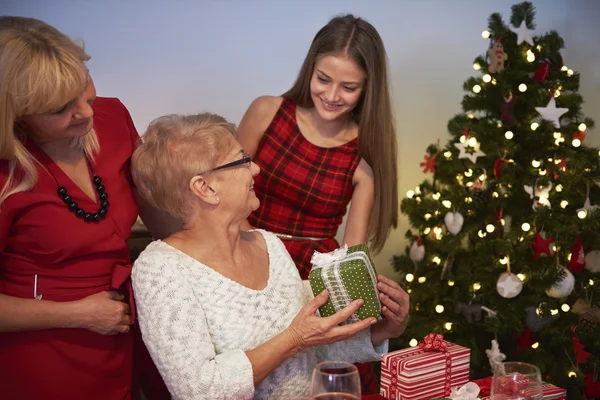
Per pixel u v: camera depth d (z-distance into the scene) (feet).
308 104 8.30
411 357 5.88
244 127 8.46
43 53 4.83
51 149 5.67
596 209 11.10
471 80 11.75
